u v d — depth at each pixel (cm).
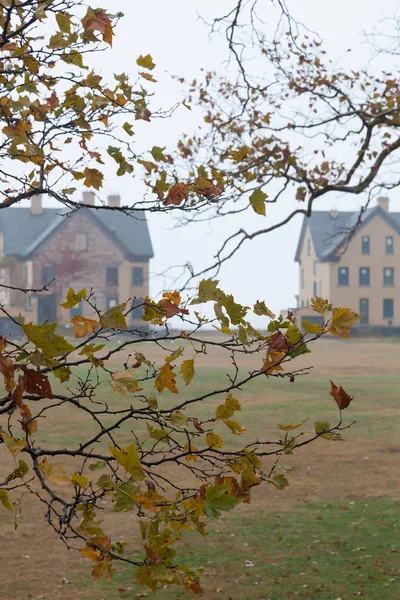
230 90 1149
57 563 1025
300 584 912
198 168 349
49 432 1995
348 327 271
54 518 1234
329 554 1047
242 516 1280
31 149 340
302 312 8562
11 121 343
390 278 8725
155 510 268
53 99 354
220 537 1145
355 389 3181
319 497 1412
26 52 320
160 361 4181
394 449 1873
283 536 1152
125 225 8412
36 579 955
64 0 298
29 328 225
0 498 261
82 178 354
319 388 3238
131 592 904
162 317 271
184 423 297
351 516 1267
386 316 8744
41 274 7944
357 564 995
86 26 297
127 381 276
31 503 1329
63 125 350
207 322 272
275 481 291
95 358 271
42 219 8600
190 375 279
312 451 1852
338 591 888
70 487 1417
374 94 1203
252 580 939
